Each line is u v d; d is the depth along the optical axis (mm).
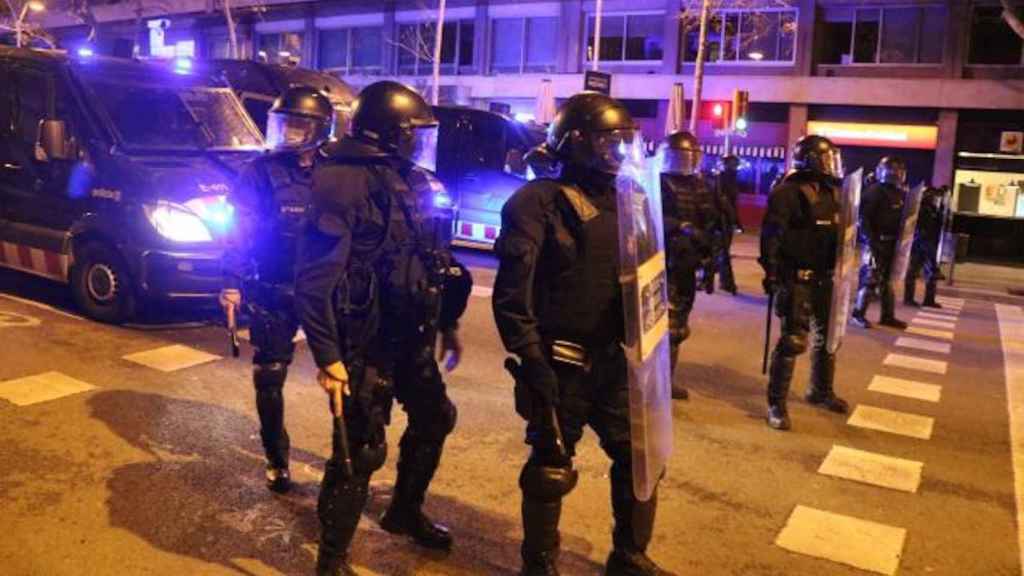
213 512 4410
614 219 3465
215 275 7945
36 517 4250
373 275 3465
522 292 3352
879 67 28781
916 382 8258
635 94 32469
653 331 3443
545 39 34719
